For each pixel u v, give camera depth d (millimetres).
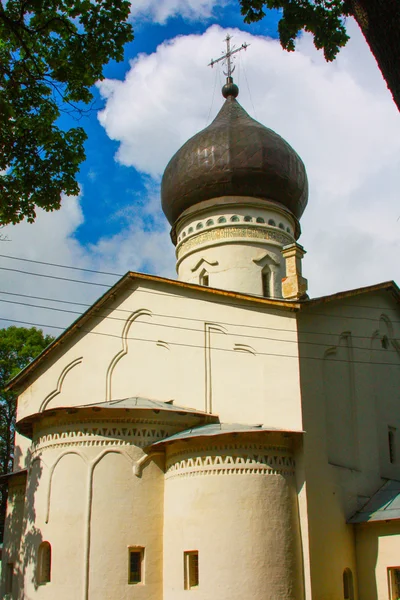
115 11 15172
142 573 20656
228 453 20547
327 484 21531
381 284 26875
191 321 24422
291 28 12758
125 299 26438
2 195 16016
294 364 21828
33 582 21141
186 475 20922
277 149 30281
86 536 20641
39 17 15148
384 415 26141
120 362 25875
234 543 19562
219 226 29453
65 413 22125
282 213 30188
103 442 21656
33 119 15883
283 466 20781
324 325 23922
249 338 23016
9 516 27359
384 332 27672
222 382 23078
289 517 20219
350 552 21766
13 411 42625
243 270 28641
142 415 22078
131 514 21062
